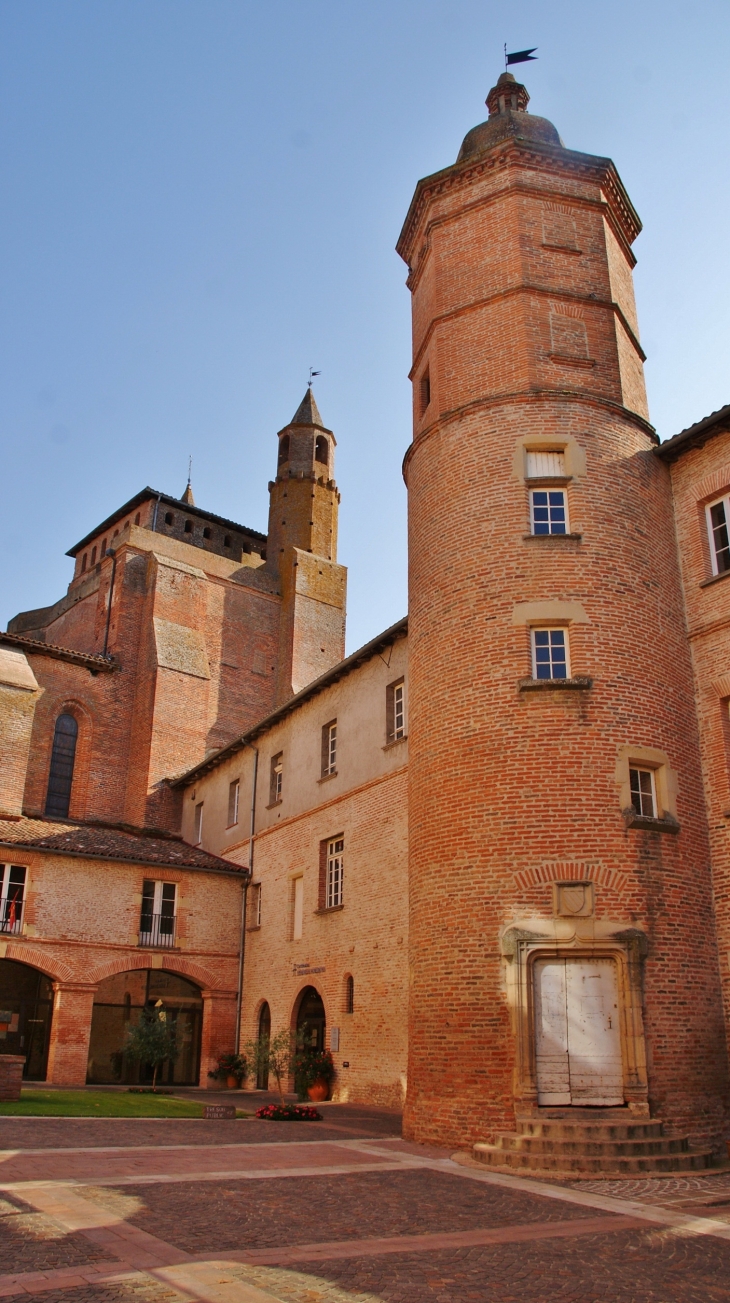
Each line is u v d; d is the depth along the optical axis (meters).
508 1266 7.84
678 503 18.66
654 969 14.70
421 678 17.95
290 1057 24.75
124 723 41.19
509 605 16.83
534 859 15.19
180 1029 30.80
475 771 16.16
